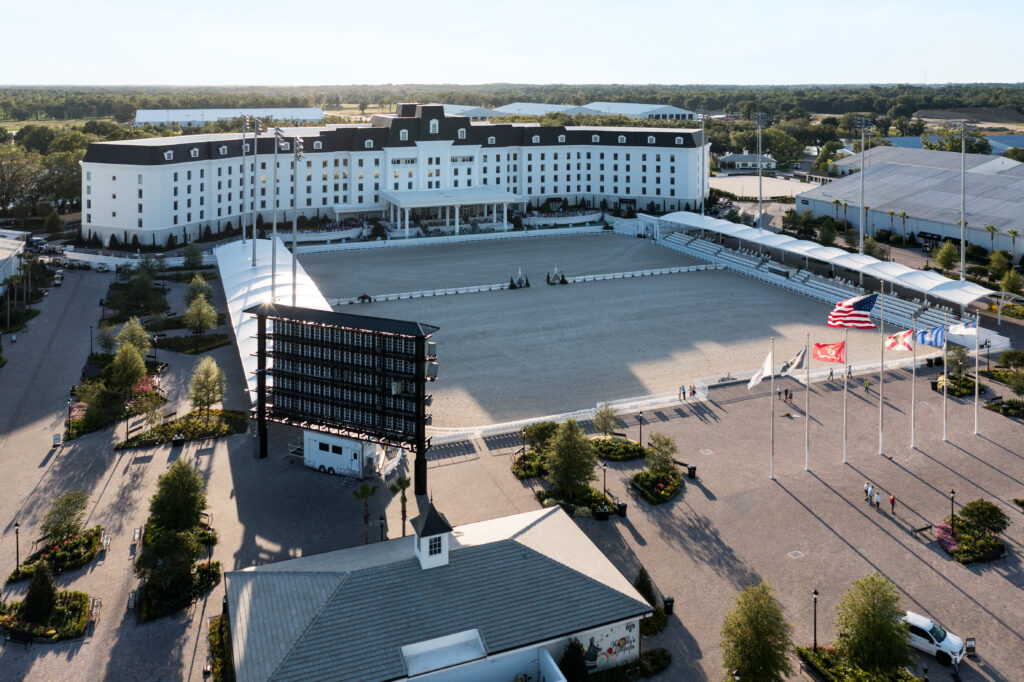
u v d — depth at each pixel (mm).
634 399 104688
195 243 195500
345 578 54000
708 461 87250
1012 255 179625
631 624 55781
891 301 147125
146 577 61062
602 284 170875
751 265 178625
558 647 54438
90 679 53188
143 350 112562
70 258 185000
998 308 140750
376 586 53719
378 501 77688
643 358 122375
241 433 93750
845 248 195750
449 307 152000
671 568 67000
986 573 66625
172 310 146875
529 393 108062
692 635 58906
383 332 76750
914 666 54750
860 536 72000
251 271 147000
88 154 195375
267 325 112250
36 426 94000
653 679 54562
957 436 93312
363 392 80312
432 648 51594
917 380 112000
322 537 70812
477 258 194875
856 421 98250
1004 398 104438
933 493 79875
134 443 89188
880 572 66438
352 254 198125
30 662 54719
